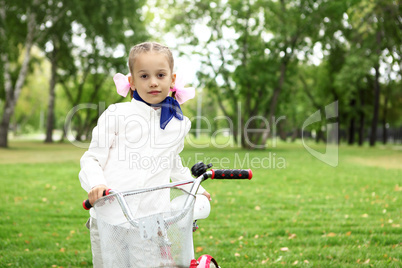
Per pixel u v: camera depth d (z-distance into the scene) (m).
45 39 27.64
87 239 5.46
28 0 23.02
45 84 46.97
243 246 5.09
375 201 8.02
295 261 4.39
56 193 8.95
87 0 23.56
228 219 6.57
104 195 2.28
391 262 4.29
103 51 29.86
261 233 5.67
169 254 2.19
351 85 28.53
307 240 5.25
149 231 2.15
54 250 5.00
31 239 5.43
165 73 2.59
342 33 28.00
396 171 13.29
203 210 2.58
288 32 24.55
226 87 26.64
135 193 2.24
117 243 2.20
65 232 5.84
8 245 5.16
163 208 2.44
